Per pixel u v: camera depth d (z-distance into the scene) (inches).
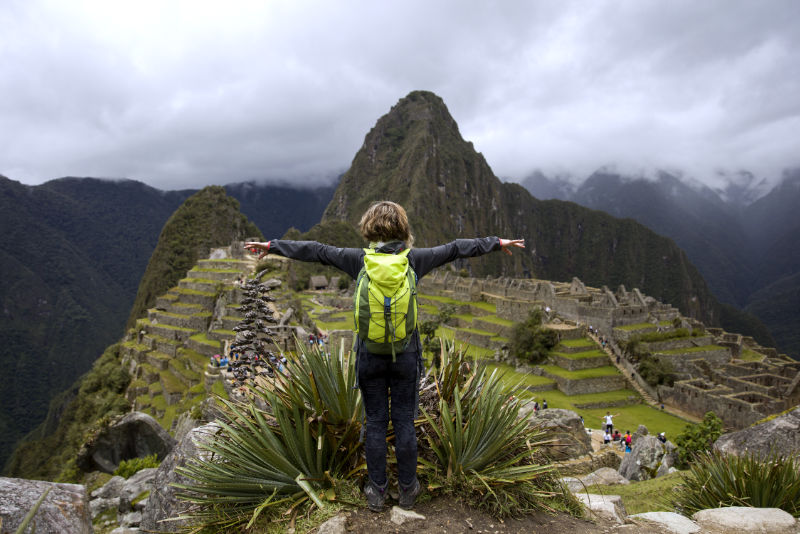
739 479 192.2
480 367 165.0
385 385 121.3
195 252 4601.4
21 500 106.8
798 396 1309.1
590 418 1396.4
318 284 3346.5
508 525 122.8
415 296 112.0
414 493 122.6
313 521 117.3
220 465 137.0
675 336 1829.5
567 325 2000.5
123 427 603.5
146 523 205.5
